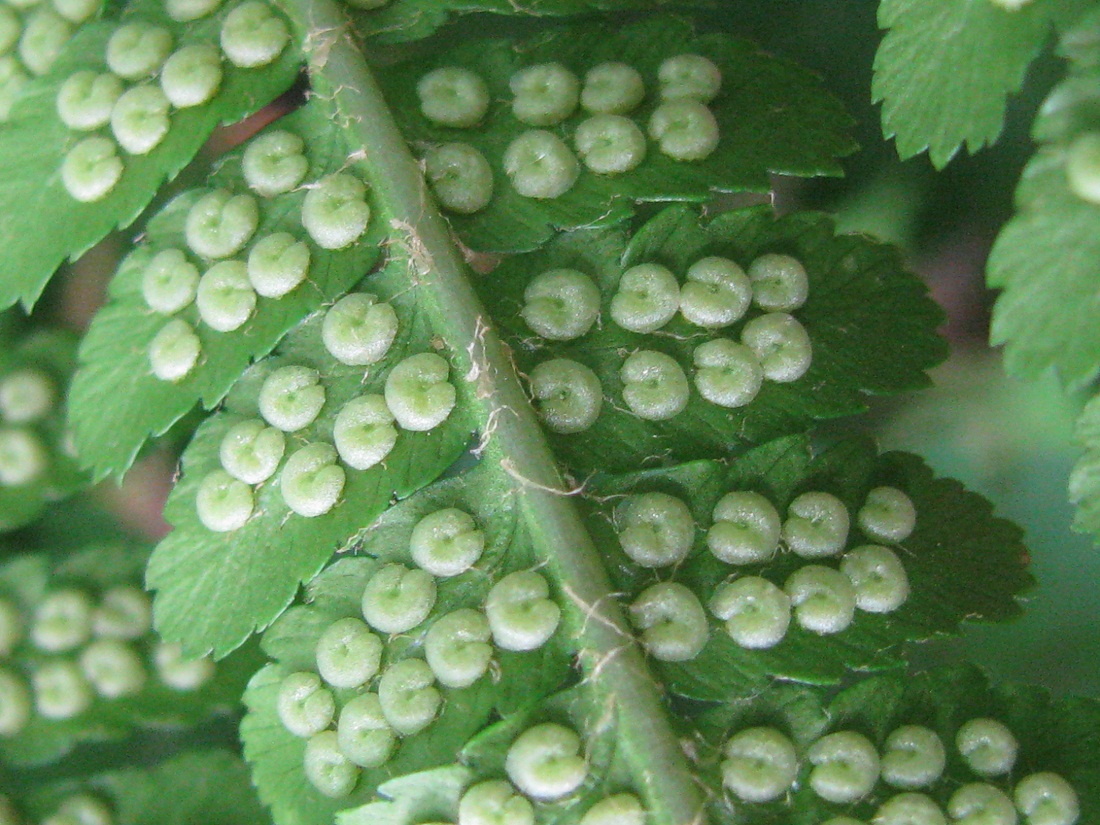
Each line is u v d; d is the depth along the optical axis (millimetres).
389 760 45
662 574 45
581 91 48
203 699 49
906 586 45
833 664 45
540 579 45
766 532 45
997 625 45
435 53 48
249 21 48
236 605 46
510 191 47
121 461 47
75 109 48
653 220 47
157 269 47
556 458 46
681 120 47
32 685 49
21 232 48
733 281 46
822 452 46
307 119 48
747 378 46
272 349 47
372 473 46
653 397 46
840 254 47
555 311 47
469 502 46
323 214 47
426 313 47
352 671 45
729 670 45
